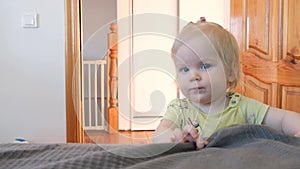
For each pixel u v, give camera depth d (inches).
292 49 60.9
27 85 78.4
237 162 16.2
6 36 77.3
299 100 59.4
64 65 78.3
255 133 20.2
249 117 28.5
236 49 25.0
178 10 133.6
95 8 175.9
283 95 62.9
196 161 16.8
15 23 77.2
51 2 77.5
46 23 77.7
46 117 78.9
